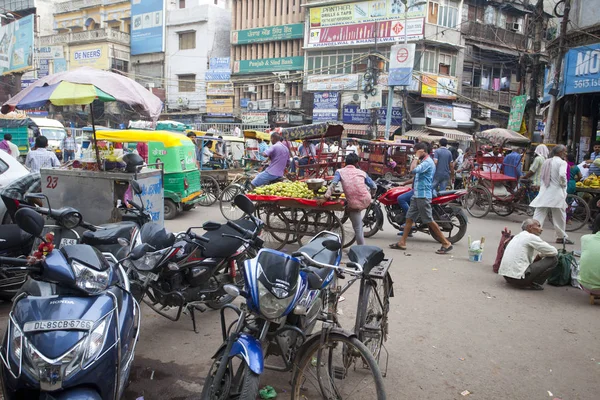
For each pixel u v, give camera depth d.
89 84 5.49
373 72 27.62
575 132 14.16
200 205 11.95
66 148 16.94
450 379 3.68
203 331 4.52
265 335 2.88
